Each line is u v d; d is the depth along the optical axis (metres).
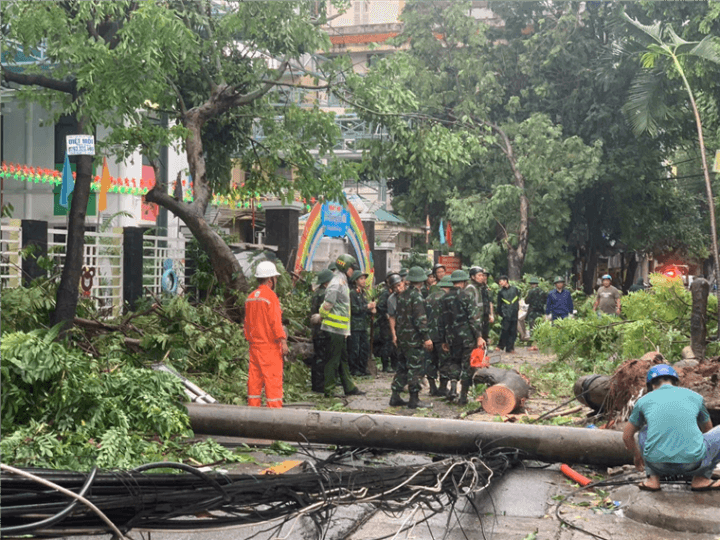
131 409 7.51
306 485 4.44
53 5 10.08
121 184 19.92
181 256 16.56
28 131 21.72
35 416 7.12
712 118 23.44
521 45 36.31
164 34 10.13
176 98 14.49
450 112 34.56
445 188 34.91
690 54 19.66
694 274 61.50
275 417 7.53
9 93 16.98
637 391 8.38
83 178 9.95
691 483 6.35
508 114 36.88
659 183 37.84
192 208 13.89
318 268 21.39
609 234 42.56
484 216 32.78
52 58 10.84
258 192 17.11
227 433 7.73
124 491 3.76
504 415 9.80
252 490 4.16
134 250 14.75
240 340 12.16
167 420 7.38
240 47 17.00
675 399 6.22
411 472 5.11
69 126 21.47
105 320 12.03
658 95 21.31
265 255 16.67
